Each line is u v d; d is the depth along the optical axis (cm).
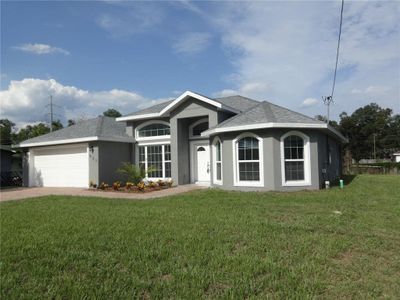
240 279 461
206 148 1914
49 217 929
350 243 627
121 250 599
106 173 1886
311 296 412
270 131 1477
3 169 2508
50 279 474
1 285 449
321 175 1588
